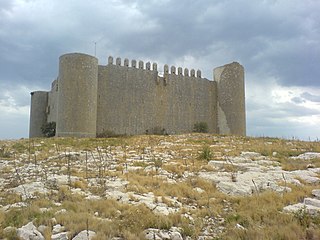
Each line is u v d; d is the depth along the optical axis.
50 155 20.02
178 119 47.62
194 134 39.78
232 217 8.59
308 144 26.77
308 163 17.38
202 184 12.35
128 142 28.44
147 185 12.38
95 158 18.89
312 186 11.99
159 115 46.09
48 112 50.69
